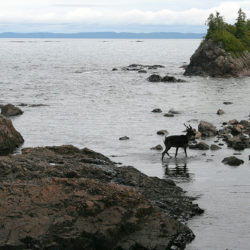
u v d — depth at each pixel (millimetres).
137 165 23031
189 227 14094
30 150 21500
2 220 11727
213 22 100938
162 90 63531
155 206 15438
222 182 19469
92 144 28875
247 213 15414
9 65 117375
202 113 42031
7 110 41156
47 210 12156
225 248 12555
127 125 35781
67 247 11453
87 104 48656
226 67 94500
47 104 48562
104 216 12305
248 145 27219
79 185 13445
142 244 12156
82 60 143625
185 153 24688
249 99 52688
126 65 118938
